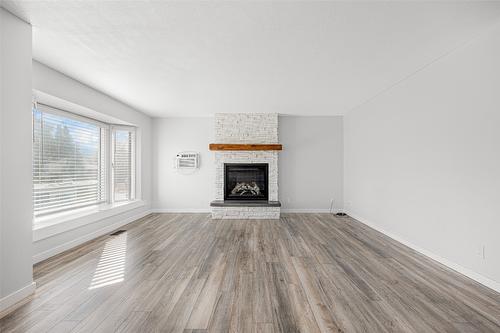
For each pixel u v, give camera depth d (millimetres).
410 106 3580
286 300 2148
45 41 2559
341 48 2730
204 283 2463
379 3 1973
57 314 1932
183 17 2162
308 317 1903
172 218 5617
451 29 2357
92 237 4016
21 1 1932
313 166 6270
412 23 2252
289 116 6262
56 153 3869
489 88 2389
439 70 3023
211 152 6301
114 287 2377
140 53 2828
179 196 6289
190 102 4949
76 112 4172
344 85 3967
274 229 4645
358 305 2074
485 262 2439
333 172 6270
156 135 6293
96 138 4875
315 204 6270
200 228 4719
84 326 1786
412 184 3551
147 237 4113
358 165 5387
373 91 4293
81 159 4441
